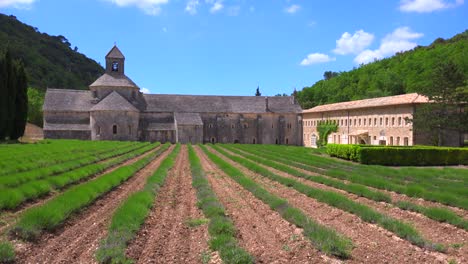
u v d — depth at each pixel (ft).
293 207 45.11
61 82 474.90
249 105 306.96
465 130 155.12
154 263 28.55
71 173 68.08
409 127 168.76
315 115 277.44
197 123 271.28
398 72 368.07
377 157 119.24
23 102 190.39
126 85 274.16
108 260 28.40
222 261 28.68
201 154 151.23
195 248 32.09
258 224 39.81
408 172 86.89
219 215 41.63
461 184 68.28
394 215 45.60
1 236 33.58
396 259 30.01
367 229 38.63
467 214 46.70
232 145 239.50
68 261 28.66
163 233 36.35
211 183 69.97
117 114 246.27
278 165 97.96
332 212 45.93
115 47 281.13
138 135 267.80
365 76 410.31
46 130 248.32
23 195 48.26
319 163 108.17
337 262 29.09
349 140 225.35
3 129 174.09
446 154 122.21
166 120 282.97
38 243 33.04
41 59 489.67
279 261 29.07
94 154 115.65
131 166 86.94
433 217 43.11
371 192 55.93
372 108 201.05
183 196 56.70
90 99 270.67
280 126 304.91
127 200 46.91
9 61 177.27
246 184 64.28
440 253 31.83
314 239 32.99
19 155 96.48
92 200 49.55
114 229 35.01
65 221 40.04
